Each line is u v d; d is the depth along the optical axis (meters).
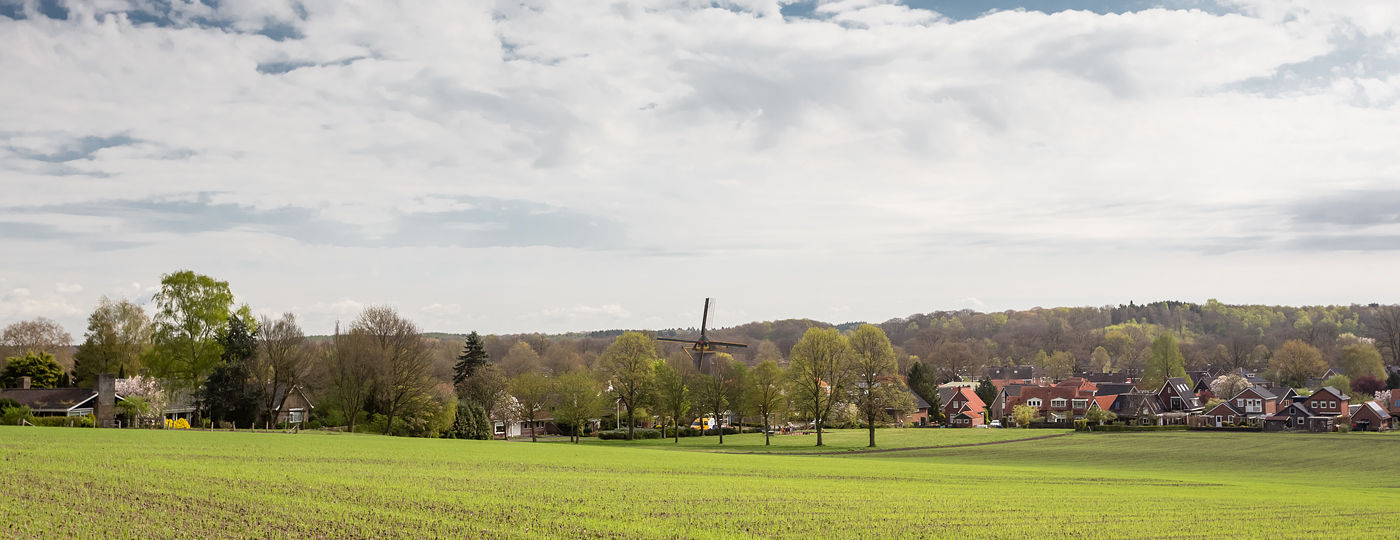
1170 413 159.50
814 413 105.56
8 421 71.19
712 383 122.31
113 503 27.30
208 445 49.50
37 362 105.12
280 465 39.78
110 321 104.75
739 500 35.75
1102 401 169.00
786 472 52.25
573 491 36.03
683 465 54.25
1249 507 40.34
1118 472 67.88
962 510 35.75
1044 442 109.62
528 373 119.50
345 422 94.81
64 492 28.50
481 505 30.98
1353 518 37.16
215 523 25.61
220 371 86.75
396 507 29.67
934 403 159.62
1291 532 32.84
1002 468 65.81
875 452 96.06
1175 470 77.94
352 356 88.81
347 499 30.64
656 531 28.09
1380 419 128.38
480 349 120.69
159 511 26.64
